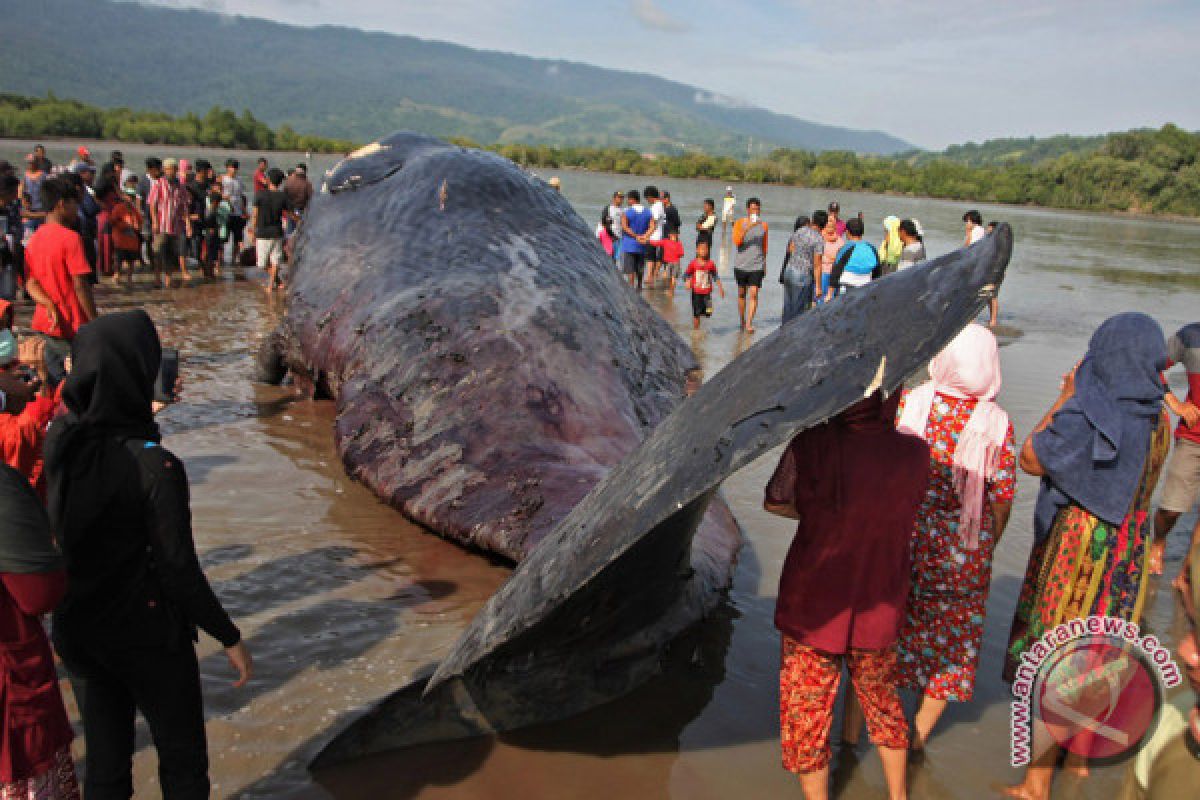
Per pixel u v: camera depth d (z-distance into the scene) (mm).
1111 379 3549
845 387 2506
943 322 2473
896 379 2430
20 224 11352
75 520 2615
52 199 5887
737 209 43906
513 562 4742
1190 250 44531
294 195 13195
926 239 34531
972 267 2562
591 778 3361
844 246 10727
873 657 3141
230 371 8555
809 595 3041
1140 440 3520
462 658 3111
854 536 2957
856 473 2930
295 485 5848
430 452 5434
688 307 14500
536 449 5309
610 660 3836
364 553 4953
